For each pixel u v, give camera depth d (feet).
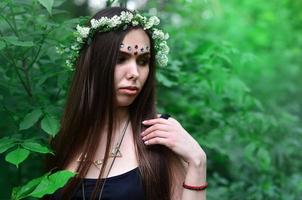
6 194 7.70
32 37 6.80
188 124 10.19
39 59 7.14
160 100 10.66
